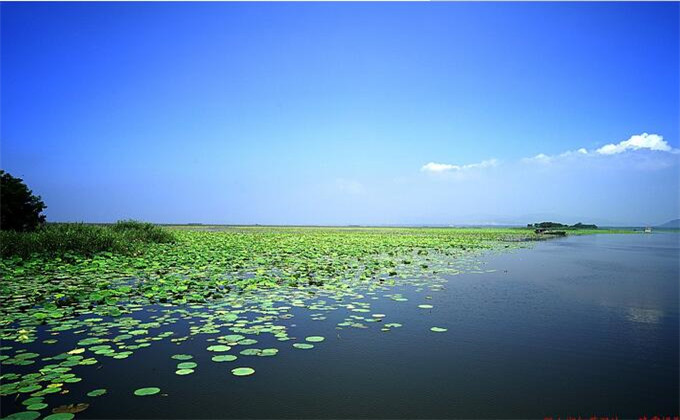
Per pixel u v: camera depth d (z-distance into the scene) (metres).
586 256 19.91
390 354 5.54
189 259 15.59
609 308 8.30
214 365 5.10
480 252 22.19
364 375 4.84
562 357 5.48
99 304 8.11
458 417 3.88
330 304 8.41
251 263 14.99
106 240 16.48
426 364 5.20
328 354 5.52
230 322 6.95
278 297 8.98
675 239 40.31
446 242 30.56
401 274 12.98
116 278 11.19
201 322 6.91
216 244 23.17
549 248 25.66
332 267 14.28
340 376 4.81
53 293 9.00
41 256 14.64
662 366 5.18
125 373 4.83
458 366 5.14
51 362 5.07
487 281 11.62
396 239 34.16
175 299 8.52
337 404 4.13
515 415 3.94
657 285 11.08
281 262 15.55
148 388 4.42
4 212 18.44
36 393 4.25
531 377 4.82
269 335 6.29
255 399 4.23
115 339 5.95
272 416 3.88
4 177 19.58
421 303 8.64
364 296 9.30
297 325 6.84
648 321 7.32
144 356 5.36
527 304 8.60
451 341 6.11
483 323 7.10
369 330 6.61
